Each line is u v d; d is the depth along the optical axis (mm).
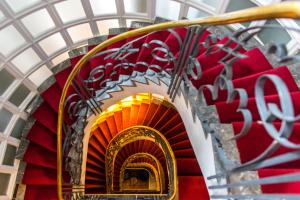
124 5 2844
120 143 4633
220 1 2391
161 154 5617
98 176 4297
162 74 2312
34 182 3031
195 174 3523
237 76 1827
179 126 4266
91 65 2994
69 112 2881
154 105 4520
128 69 2811
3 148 2754
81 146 3014
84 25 2988
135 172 8297
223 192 1425
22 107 2967
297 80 1771
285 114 687
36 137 3102
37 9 2486
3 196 2785
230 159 1485
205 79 1918
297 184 1155
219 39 2316
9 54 2506
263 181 829
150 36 2703
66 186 3062
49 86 3012
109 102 3059
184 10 2715
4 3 2213
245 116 975
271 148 785
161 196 3139
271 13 812
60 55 3141
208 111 1764
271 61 1975
